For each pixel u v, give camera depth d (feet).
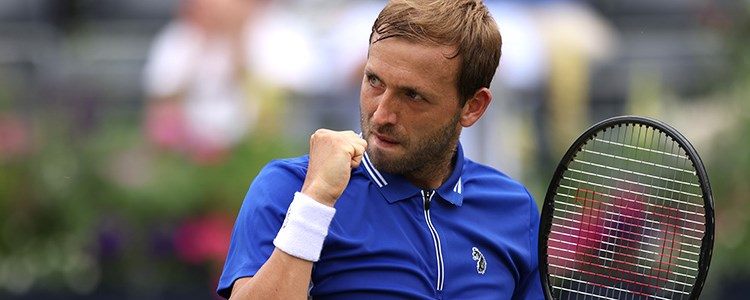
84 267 80.59
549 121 88.58
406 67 36.83
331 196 36.52
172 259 80.12
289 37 89.25
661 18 100.48
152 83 87.66
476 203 40.75
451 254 39.22
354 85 88.63
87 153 82.64
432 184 39.65
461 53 37.47
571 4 92.48
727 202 84.33
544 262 41.68
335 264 37.83
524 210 41.81
